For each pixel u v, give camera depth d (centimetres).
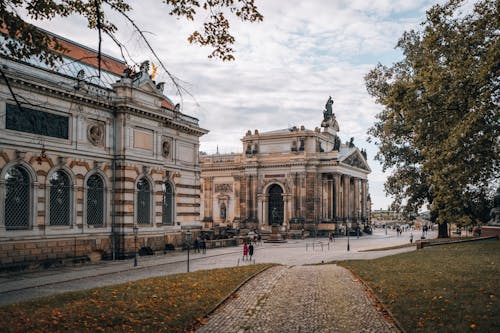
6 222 4625
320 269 4203
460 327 1859
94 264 5288
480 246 4841
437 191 4166
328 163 13012
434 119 3678
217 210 14438
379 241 10800
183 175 7462
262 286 3152
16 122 4688
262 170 13612
